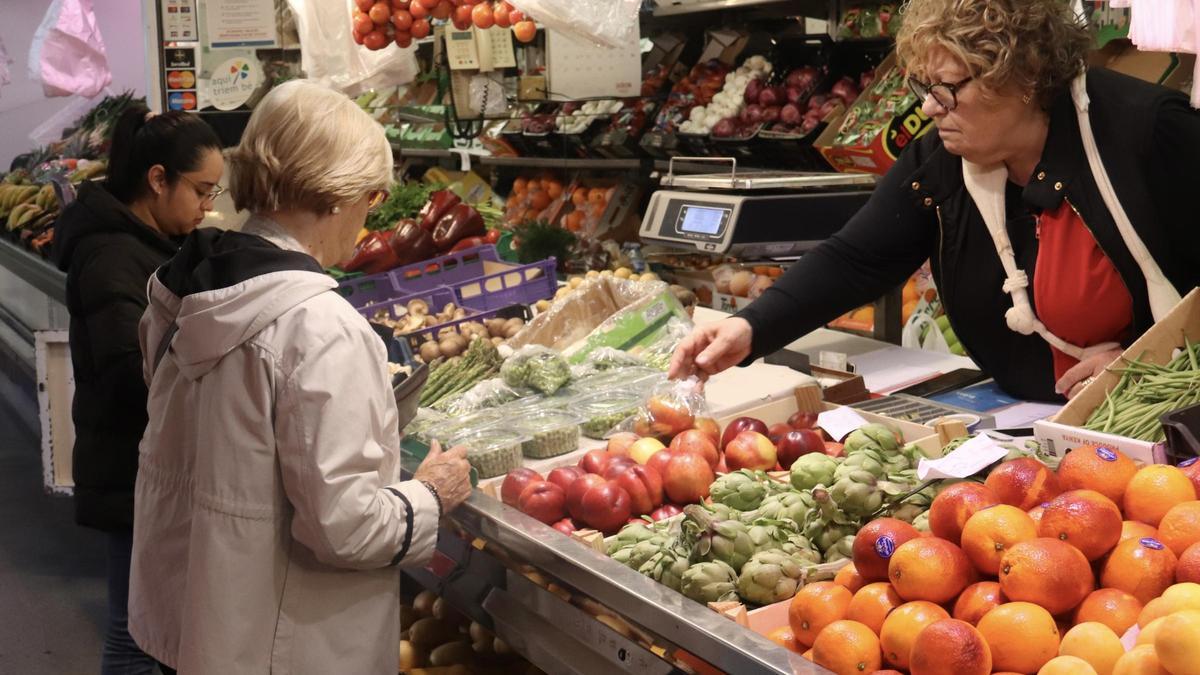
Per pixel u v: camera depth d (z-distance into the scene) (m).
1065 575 1.34
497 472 2.29
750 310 2.57
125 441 2.89
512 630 2.04
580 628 1.84
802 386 2.52
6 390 7.58
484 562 2.11
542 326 3.13
